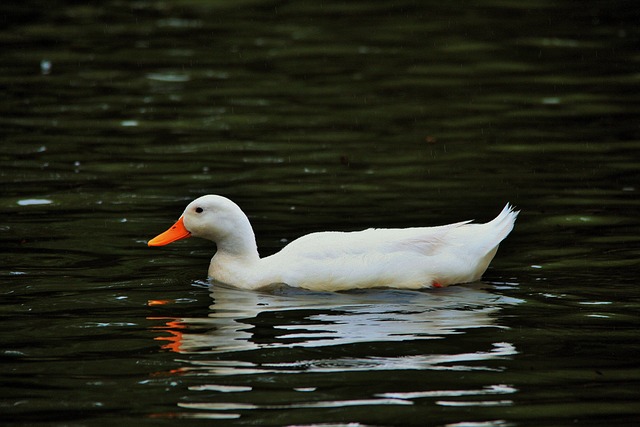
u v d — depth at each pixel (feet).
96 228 46.09
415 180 54.65
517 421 26.96
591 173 55.26
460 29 94.94
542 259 41.60
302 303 36.81
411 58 84.79
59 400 28.43
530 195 51.47
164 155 59.52
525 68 81.25
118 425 26.86
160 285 39.04
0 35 92.38
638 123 65.72
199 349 32.09
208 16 101.71
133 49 87.86
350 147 61.41
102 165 57.16
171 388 29.12
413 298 37.17
